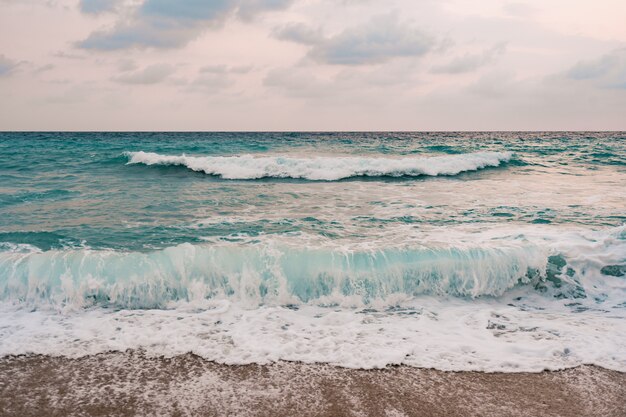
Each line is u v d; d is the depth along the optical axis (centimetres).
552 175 1593
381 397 365
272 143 3192
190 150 2462
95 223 865
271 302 570
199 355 431
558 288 607
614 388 380
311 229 820
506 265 615
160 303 562
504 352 443
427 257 620
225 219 905
